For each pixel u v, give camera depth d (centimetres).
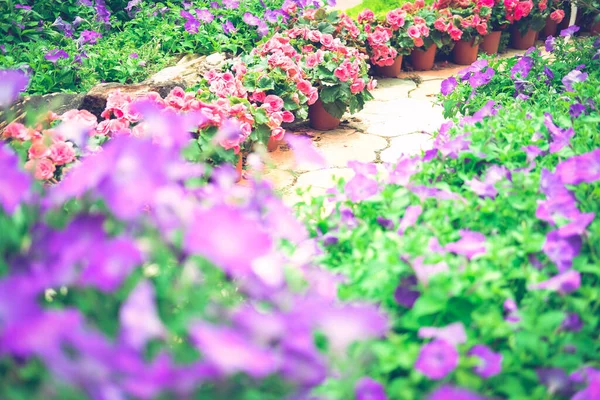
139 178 112
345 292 155
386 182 216
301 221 202
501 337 152
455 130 275
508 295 152
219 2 649
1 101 137
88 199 122
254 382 115
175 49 569
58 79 482
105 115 369
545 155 251
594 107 310
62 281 106
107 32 616
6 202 113
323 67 484
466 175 229
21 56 511
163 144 132
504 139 266
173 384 100
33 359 107
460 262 162
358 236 183
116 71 504
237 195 144
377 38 618
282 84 457
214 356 91
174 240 124
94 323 117
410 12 687
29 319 92
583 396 122
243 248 99
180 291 125
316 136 482
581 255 165
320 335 144
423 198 202
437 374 130
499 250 165
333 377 134
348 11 782
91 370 94
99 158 115
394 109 543
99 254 106
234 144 359
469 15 697
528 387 142
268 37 584
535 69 414
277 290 122
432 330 139
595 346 150
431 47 670
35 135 297
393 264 156
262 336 109
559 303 160
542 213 177
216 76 439
